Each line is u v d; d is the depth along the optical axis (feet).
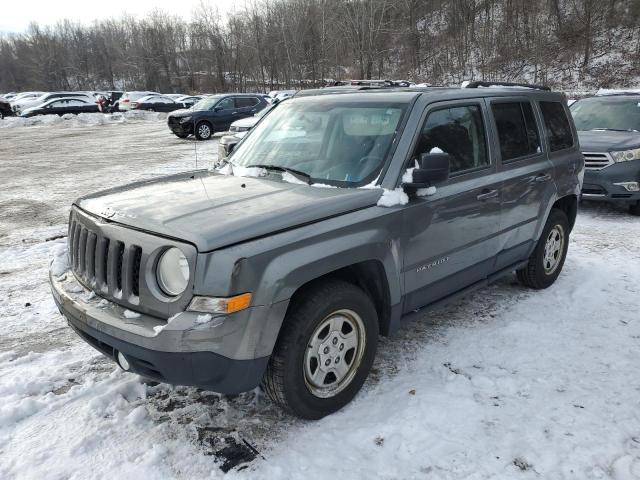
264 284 8.75
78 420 10.33
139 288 9.04
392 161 11.32
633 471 8.87
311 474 8.87
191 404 10.82
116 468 9.00
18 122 101.09
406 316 11.99
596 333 13.80
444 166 10.87
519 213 14.56
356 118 12.45
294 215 9.53
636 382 11.50
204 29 216.33
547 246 16.61
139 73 269.85
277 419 10.32
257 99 77.46
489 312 15.17
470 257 13.16
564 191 16.60
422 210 11.39
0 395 11.25
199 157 52.80
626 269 18.54
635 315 14.87
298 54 177.88
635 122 29.45
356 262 10.09
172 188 11.36
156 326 8.68
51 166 48.44
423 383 11.53
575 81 148.97
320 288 9.84
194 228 8.87
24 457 9.29
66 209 30.96
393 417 10.32
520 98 15.35
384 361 12.51
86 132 87.20
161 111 122.93
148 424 10.19
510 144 14.56
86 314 9.47
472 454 9.32
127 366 9.43
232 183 11.61
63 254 11.80
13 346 13.76
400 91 13.07
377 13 167.32
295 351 9.43
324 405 10.21
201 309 8.46
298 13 176.86
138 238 9.09
